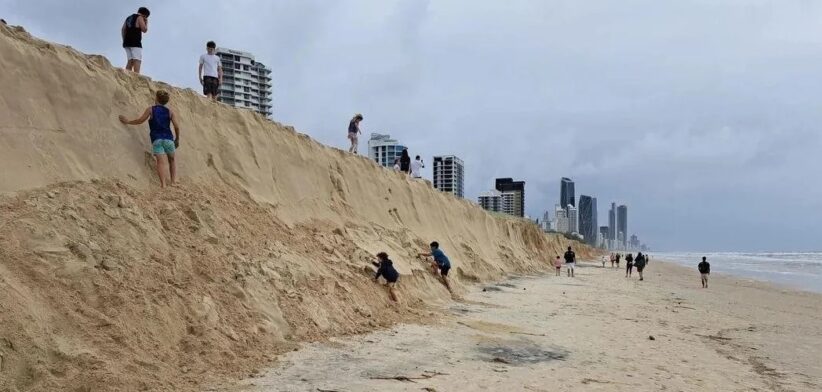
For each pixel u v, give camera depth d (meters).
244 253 9.30
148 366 5.96
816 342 12.23
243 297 8.21
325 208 15.16
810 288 30.89
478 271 24.14
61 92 8.52
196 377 6.18
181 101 11.50
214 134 12.13
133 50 11.11
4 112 7.50
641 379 7.88
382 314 11.14
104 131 9.00
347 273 11.67
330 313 9.66
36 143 7.71
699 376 8.34
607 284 28.02
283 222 12.29
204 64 13.39
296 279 9.73
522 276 30.20
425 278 15.62
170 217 8.69
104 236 7.09
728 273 49.03
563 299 18.58
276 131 14.81
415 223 21.56
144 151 9.65
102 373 5.44
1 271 5.61
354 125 20.72
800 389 8.01
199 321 7.15
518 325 12.05
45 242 6.30
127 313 6.36
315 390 6.22
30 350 5.19
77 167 8.12
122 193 8.31
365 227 16.22
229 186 11.61
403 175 23.83
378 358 7.95
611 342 10.66
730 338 12.21
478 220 33.28
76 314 5.91
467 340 9.78
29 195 6.93
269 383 6.36
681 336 12.03
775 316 16.88
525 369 7.96
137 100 10.16
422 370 7.45
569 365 8.42
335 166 17.44
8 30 8.23
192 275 7.84
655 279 34.91
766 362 9.80
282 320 8.50
